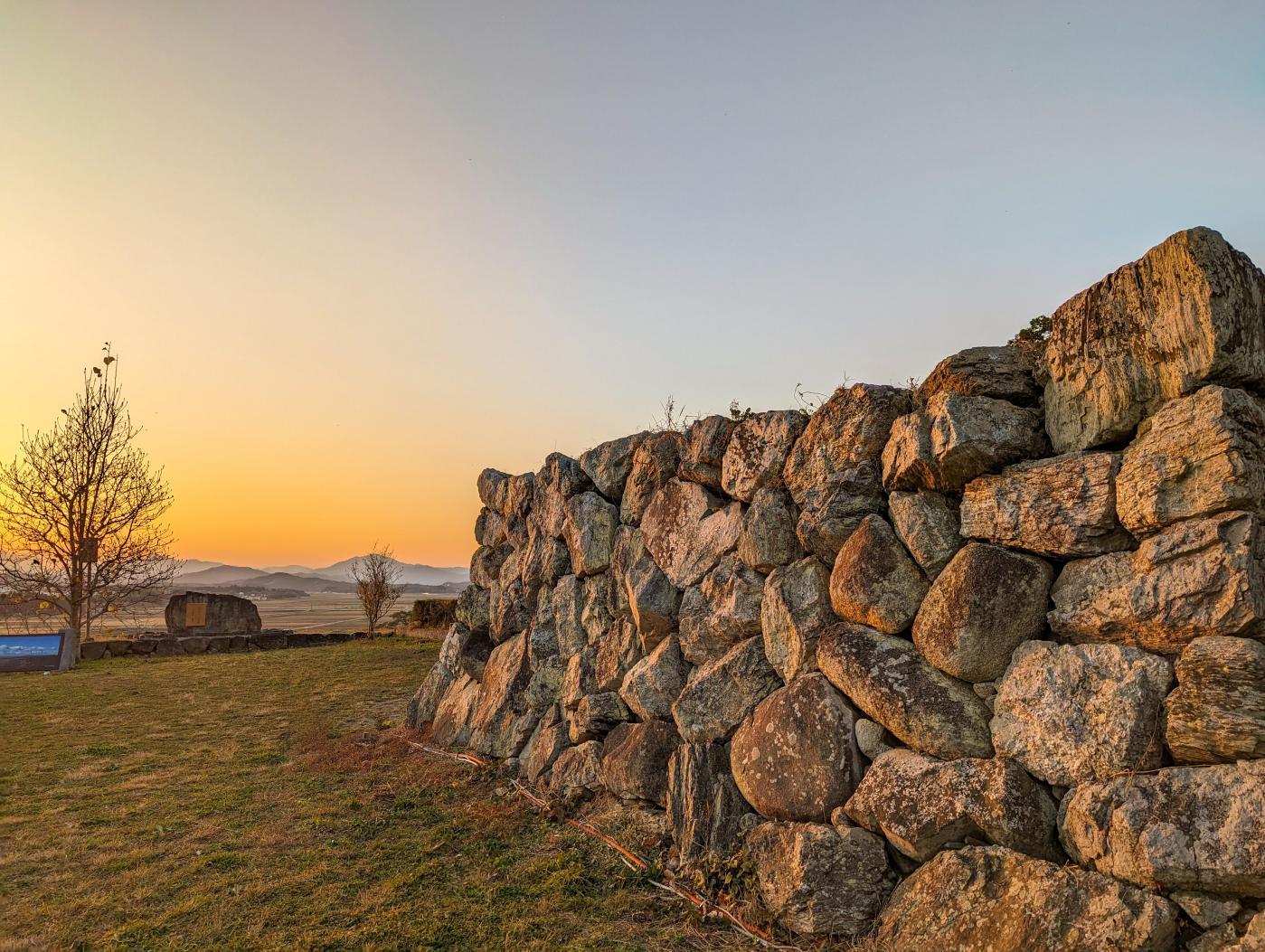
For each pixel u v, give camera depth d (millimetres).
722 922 4660
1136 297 3945
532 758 7801
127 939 4551
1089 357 4137
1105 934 3250
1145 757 3506
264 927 4699
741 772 5270
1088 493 3912
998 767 3932
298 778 8039
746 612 5781
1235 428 3449
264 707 12109
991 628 4172
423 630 25688
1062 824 3758
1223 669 3273
